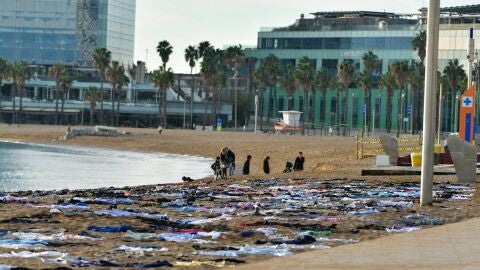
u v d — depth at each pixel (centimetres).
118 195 6256
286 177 8500
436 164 9612
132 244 3534
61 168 15575
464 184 7194
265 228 4075
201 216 4688
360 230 4078
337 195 6153
